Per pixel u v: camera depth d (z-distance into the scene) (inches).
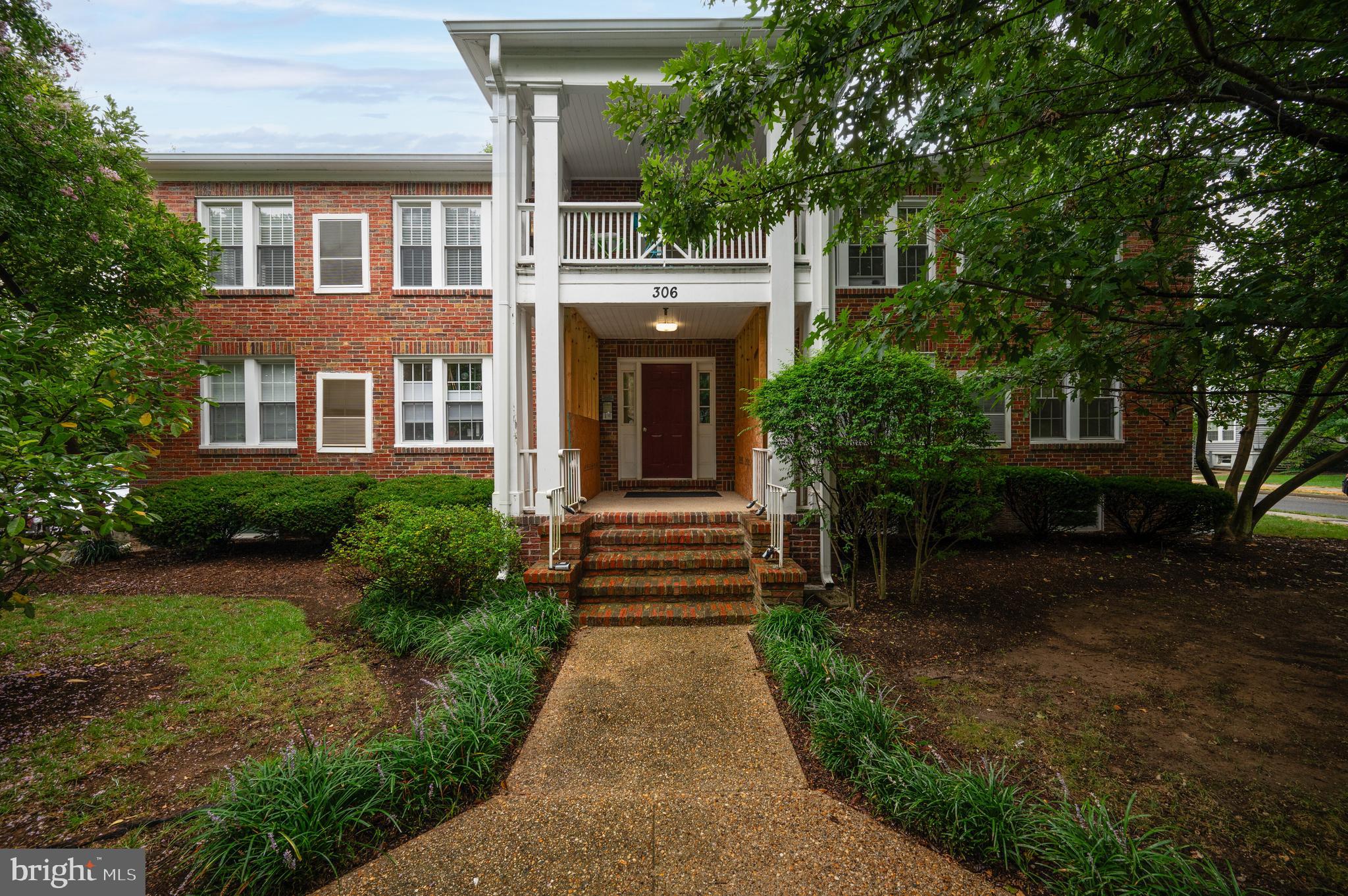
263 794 93.0
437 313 370.3
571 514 250.8
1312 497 655.8
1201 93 87.2
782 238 245.9
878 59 88.5
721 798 104.3
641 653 173.5
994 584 241.9
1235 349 90.5
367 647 177.3
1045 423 359.9
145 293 286.5
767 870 87.0
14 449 109.7
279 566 288.4
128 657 169.8
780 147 117.7
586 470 322.0
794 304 251.1
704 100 105.7
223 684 151.9
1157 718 132.0
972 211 140.6
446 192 369.1
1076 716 132.8
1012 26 90.8
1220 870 85.9
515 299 256.5
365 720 132.0
